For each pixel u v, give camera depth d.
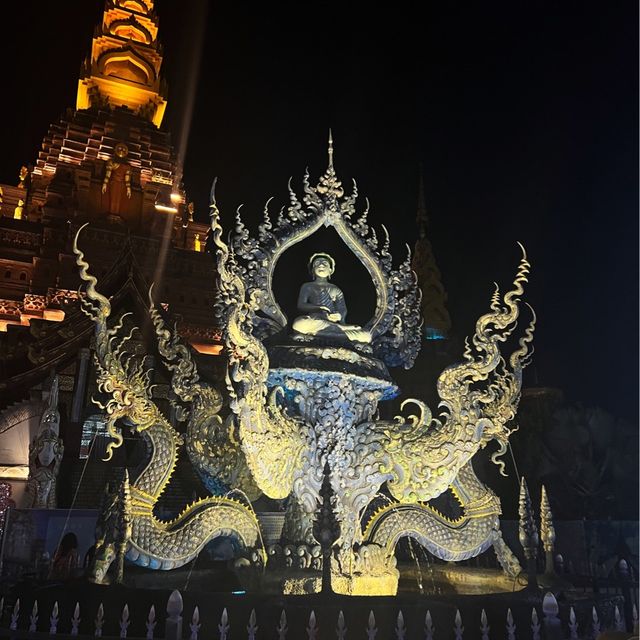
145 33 56.09
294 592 10.24
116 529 9.96
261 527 12.09
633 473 29.70
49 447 25.48
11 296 42.16
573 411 31.38
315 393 12.09
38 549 19.31
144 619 8.48
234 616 8.23
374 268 13.98
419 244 41.66
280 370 11.88
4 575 14.87
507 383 13.23
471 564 17.70
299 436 11.70
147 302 35.28
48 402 27.08
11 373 32.84
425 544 11.94
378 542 11.48
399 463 12.16
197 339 43.94
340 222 13.80
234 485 12.27
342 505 11.57
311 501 11.55
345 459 11.87
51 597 9.21
